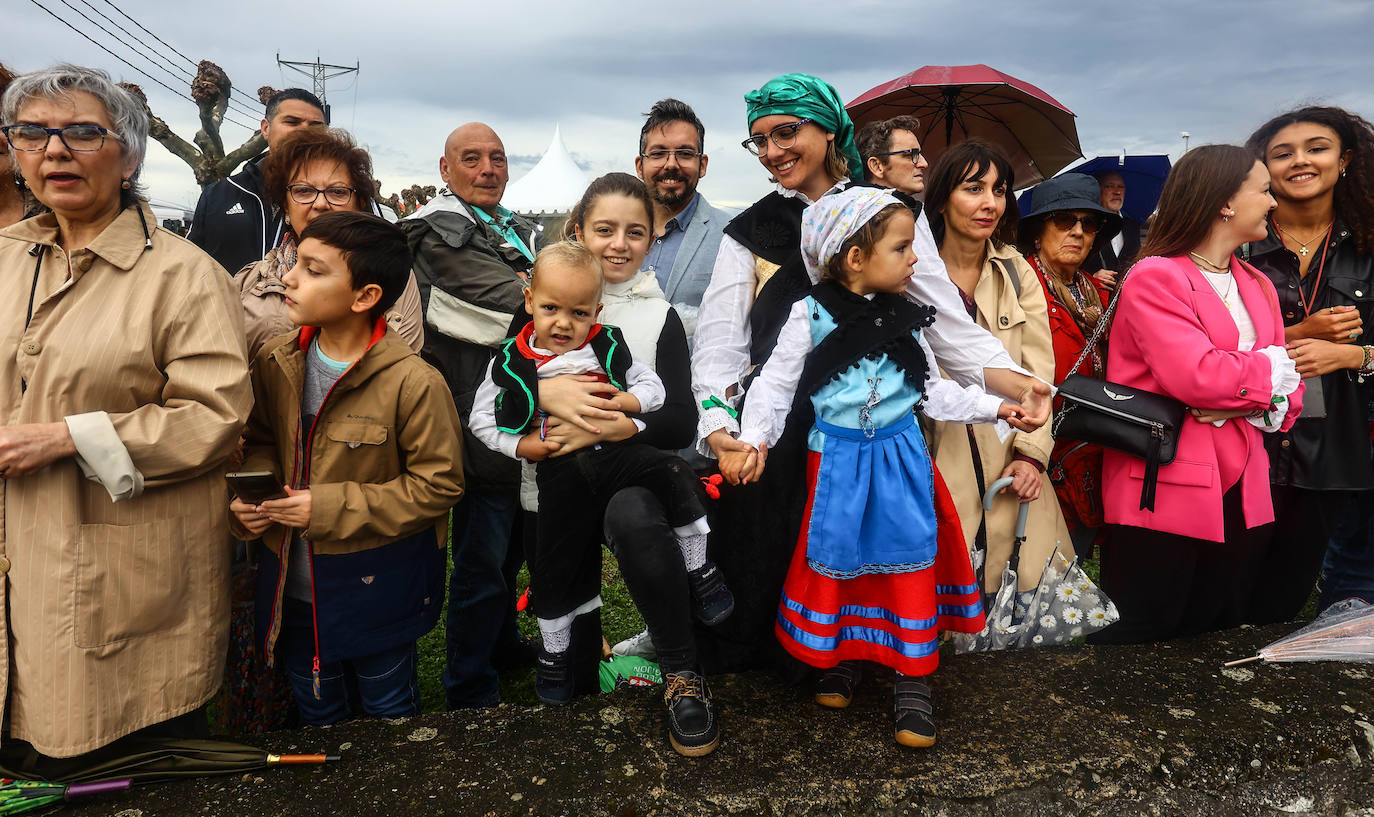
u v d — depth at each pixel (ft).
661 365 7.45
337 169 8.23
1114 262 18.10
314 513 6.63
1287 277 9.63
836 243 6.57
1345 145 9.34
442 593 7.85
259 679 8.05
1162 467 8.36
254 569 8.00
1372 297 9.32
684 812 6.23
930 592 6.72
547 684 7.47
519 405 6.73
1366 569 10.75
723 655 8.12
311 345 7.27
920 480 6.79
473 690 9.78
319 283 6.66
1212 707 7.64
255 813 6.23
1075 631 8.63
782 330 6.95
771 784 6.46
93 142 5.90
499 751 6.91
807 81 7.44
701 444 7.35
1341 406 9.25
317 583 7.01
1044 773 6.68
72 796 6.30
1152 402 8.30
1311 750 7.19
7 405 6.01
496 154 11.34
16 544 5.97
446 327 9.52
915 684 6.98
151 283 6.22
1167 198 8.70
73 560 5.96
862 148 10.52
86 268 6.15
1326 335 8.96
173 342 6.26
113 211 6.37
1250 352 8.05
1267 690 7.94
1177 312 8.07
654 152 10.78
